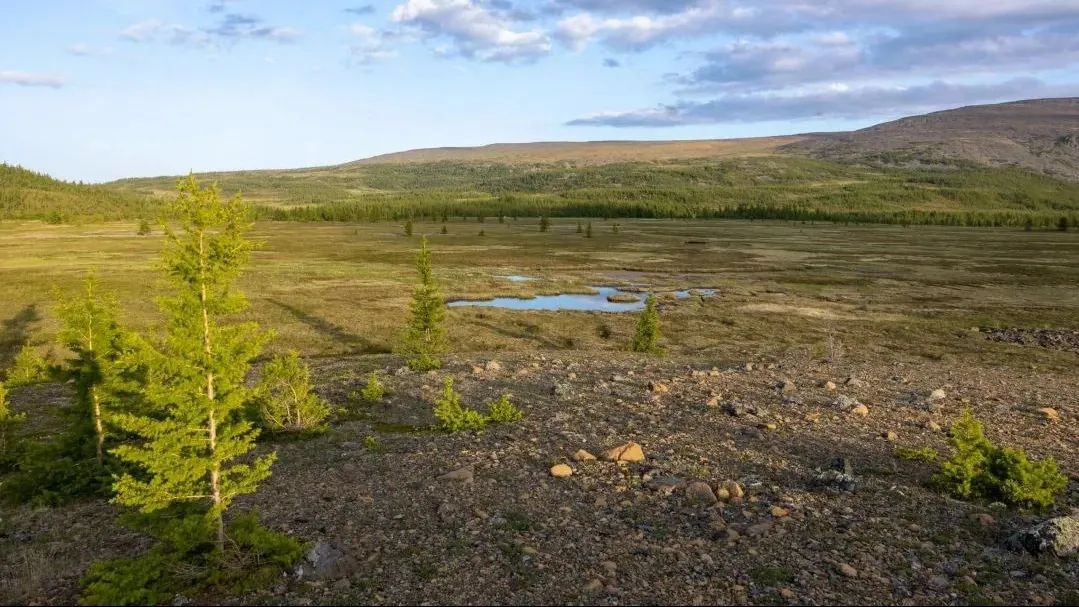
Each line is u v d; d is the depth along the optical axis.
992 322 49.75
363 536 10.56
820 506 11.48
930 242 139.00
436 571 9.23
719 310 55.22
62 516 12.67
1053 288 68.56
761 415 17.84
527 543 10.12
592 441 15.73
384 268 81.38
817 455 14.57
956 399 20.48
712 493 12.03
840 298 61.91
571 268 87.56
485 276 76.00
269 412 18.20
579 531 10.56
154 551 9.32
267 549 9.45
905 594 8.45
